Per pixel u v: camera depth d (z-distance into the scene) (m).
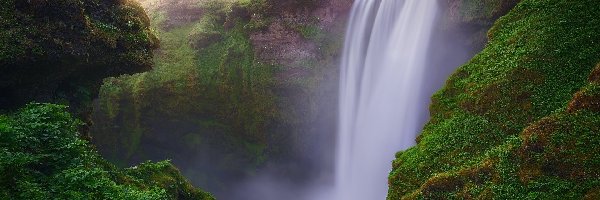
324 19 24.48
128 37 15.03
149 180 13.43
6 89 12.69
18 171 9.26
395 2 21.84
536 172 9.13
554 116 9.87
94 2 14.37
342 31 24.16
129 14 15.34
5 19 12.16
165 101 24.12
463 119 11.37
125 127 24.03
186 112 24.45
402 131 20.16
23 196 8.88
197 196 14.70
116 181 12.25
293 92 24.19
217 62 24.53
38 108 11.30
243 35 24.95
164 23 25.92
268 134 24.59
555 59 11.37
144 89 23.58
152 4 26.97
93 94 15.45
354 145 22.56
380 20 22.34
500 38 13.20
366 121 21.98
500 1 17.20
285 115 24.19
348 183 22.73
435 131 11.71
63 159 10.62
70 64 13.52
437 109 12.48
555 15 12.45
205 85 24.23
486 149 10.43
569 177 8.84
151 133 24.66
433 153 10.98
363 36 23.03
